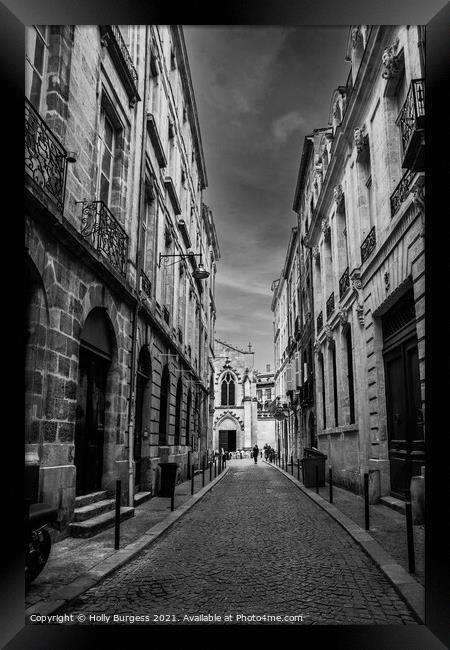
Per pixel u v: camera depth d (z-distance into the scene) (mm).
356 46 14852
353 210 14711
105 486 10516
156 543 7777
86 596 5070
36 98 7719
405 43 9867
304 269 27562
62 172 7812
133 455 12414
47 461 7352
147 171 14594
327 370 19203
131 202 12406
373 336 12617
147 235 15297
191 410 24438
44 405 7391
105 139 11312
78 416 9367
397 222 9961
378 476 11766
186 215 24156
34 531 5152
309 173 25578
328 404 19000
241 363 58875
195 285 27531
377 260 11898
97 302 9625
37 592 5027
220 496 14789
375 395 12430
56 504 7453
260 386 71000
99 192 10742
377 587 5305
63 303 8000
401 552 6609
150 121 14242
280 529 8938
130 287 11555
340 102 17953
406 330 10484
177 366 19844
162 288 17078
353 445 14727
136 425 13555
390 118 11336
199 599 4953
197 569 6160
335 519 9609
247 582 5551
